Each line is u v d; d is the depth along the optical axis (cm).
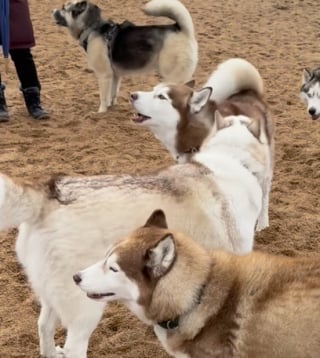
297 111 888
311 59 1155
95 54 880
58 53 1130
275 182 666
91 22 891
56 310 380
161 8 877
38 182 374
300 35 1332
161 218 344
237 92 604
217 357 325
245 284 321
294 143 765
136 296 322
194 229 389
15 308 465
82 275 328
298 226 582
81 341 379
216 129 459
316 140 779
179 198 387
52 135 782
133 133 796
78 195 371
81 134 788
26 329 444
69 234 364
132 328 447
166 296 320
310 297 309
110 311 464
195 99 557
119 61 884
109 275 323
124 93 955
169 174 400
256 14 1509
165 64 885
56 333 446
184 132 566
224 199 402
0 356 420
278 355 313
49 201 369
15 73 1021
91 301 371
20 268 511
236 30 1355
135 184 383
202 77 1038
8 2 788
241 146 429
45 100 912
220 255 334
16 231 561
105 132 798
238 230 409
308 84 858
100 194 372
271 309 313
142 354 424
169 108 561
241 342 318
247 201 414
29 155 719
